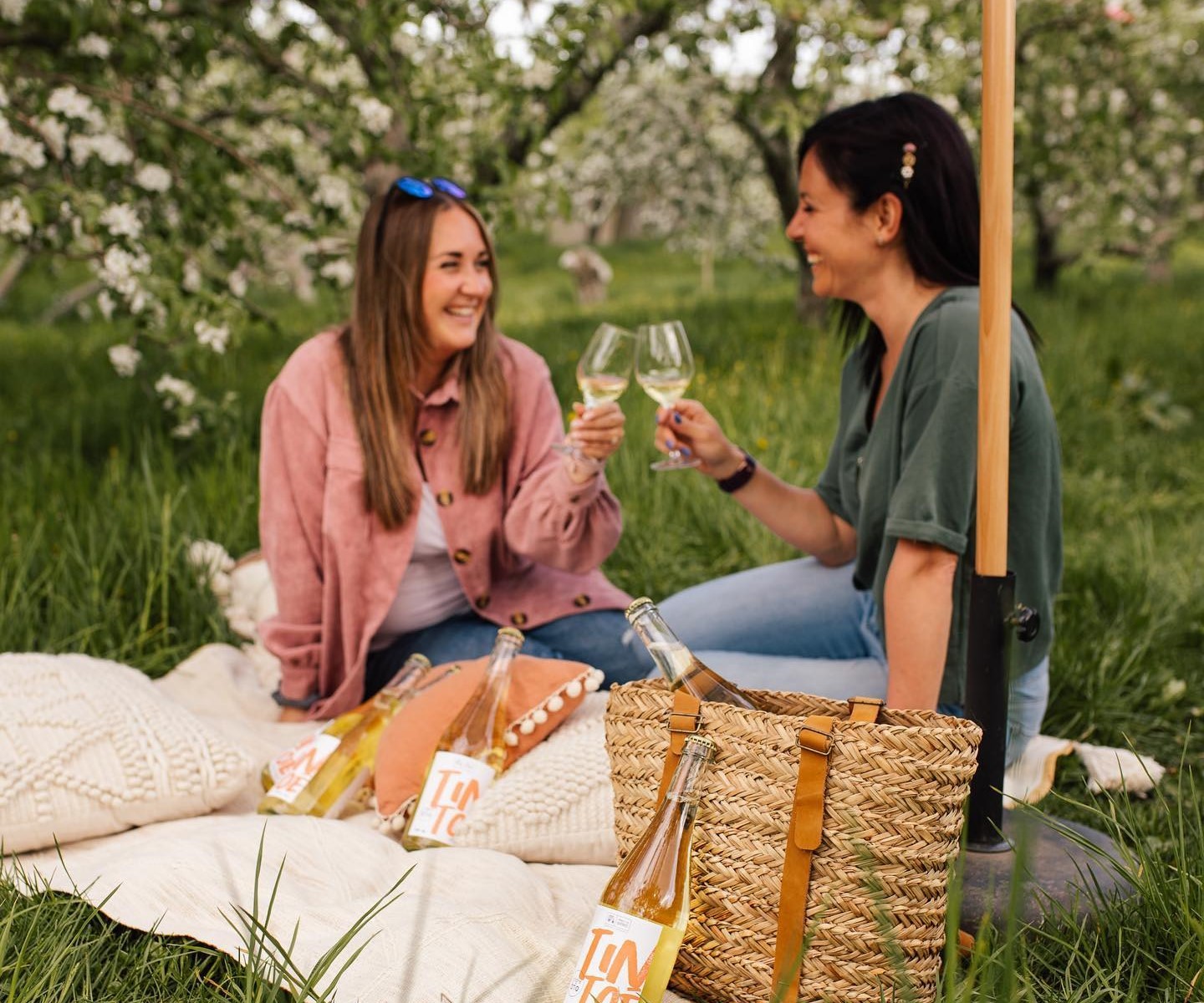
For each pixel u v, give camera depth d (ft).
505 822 7.42
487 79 15.78
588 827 7.45
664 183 37.73
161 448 15.11
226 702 10.16
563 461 9.15
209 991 5.80
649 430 16.88
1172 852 6.81
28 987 5.54
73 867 7.24
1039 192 26.63
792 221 8.05
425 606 9.91
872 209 7.66
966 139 7.63
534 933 6.06
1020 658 7.82
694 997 5.96
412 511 9.50
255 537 13.37
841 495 8.96
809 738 5.46
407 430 9.55
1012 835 7.11
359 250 9.48
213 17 15.53
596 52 17.33
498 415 9.59
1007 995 4.99
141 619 11.07
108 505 13.00
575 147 28.27
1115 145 29.96
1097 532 15.69
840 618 9.34
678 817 5.69
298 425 9.52
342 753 8.19
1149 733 10.21
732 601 9.58
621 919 5.50
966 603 7.45
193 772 7.82
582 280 48.60
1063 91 29.14
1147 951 6.05
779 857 5.58
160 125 14.89
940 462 7.11
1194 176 38.24
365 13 14.67
